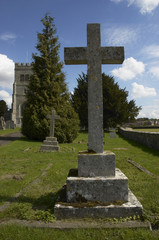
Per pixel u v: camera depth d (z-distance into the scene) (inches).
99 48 142.1
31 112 671.1
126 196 123.1
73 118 676.7
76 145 554.3
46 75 700.7
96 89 139.7
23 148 466.3
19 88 2015.3
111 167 130.6
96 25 144.2
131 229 104.3
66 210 115.6
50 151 424.5
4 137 770.8
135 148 462.9
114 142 610.5
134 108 1272.1
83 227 105.7
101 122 137.9
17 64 2021.4
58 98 694.5
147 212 124.3
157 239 96.3
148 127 1482.5
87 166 131.3
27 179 205.0
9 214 124.2
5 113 2153.1
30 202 143.8
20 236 98.3
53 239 96.3
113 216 114.6
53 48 727.1
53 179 200.8
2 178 213.2
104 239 97.0
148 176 211.5
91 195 123.4
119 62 148.9
